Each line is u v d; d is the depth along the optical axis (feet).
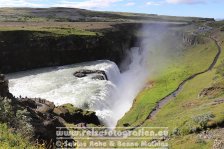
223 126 120.47
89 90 261.03
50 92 253.65
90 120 198.08
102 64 363.35
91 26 520.83
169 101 240.53
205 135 114.83
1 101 97.14
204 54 424.05
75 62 382.01
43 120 118.52
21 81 285.23
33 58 349.20
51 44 364.79
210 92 211.61
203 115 130.82
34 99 186.91
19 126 88.17
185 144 111.86
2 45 328.29
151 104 240.32
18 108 115.24
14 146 66.13
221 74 262.26
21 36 350.64
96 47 402.52
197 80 287.28
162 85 301.22
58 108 186.80
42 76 306.35
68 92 254.88
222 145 100.83
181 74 327.06
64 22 614.34
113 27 529.86
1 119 87.25
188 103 208.54
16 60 334.85
